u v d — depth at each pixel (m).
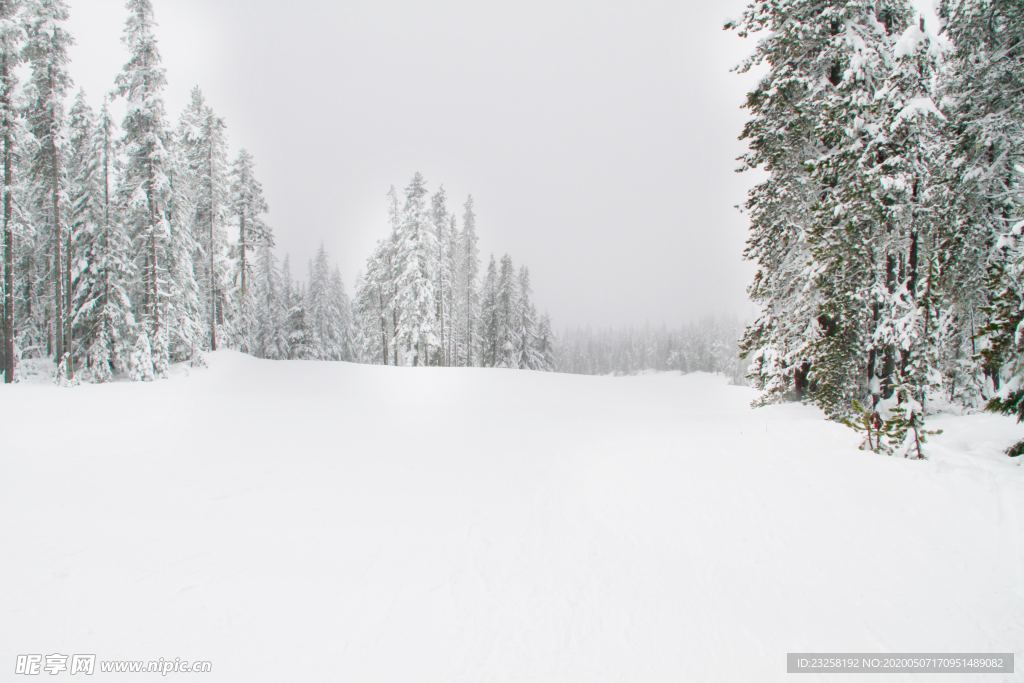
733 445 9.23
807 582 5.07
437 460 9.97
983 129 12.69
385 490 8.10
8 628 4.36
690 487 7.44
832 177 12.05
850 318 11.39
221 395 19.86
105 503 7.44
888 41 11.88
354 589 5.10
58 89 23.66
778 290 13.79
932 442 8.95
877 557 5.39
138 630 4.38
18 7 22.31
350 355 62.16
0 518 6.79
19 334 29.80
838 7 12.27
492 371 30.72
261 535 6.37
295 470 9.26
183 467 9.40
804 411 12.18
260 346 50.09
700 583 5.15
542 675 3.90
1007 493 6.23
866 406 11.75
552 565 5.60
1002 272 9.36
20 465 9.34
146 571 5.40
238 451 10.73
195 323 27.77
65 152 25.17
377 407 17.52
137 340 24.36
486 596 4.99
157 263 25.83
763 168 14.16
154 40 24.38
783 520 6.26
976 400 14.09
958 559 5.25
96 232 24.70
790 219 13.34
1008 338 8.74
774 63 13.48
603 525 6.57
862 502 6.47
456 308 50.03
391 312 44.91
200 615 4.61
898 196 10.11
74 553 5.79
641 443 10.20
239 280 36.81
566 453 10.11
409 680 3.84
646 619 4.59
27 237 23.42
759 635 4.33
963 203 12.49
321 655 4.11
